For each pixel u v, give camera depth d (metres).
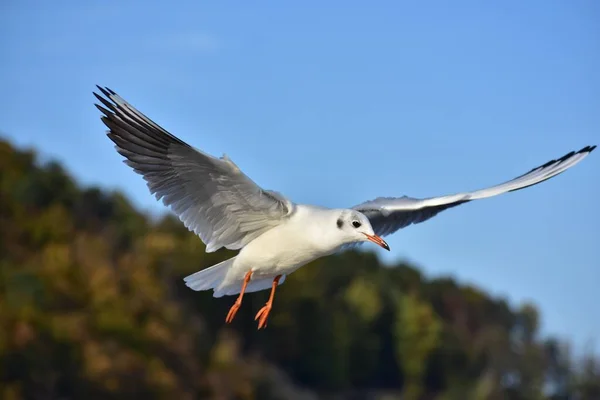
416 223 11.07
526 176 10.64
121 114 9.05
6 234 26.80
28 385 20.28
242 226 9.46
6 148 31.00
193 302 28.17
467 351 36.09
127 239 29.22
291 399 28.56
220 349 26.05
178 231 29.61
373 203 10.72
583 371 36.75
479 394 35.44
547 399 36.78
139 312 24.03
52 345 21.11
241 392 25.53
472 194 10.54
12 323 20.92
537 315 40.66
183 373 23.88
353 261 36.91
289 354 31.56
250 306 30.06
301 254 9.39
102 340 22.48
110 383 21.27
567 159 10.56
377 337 35.00
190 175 9.15
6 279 23.19
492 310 40.16
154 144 9.02
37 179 30.30
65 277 23.95
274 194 9.27
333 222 9.27
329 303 33.91
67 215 29.16
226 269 9.72
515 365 36.62
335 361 32.56
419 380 35.16
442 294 39.59
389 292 36.34
